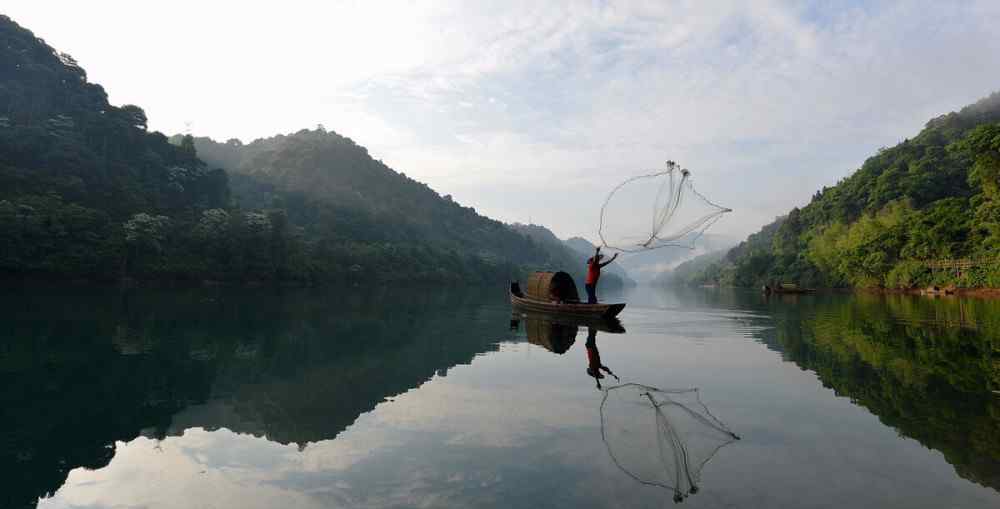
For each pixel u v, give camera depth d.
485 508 5.42
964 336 19.88
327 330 22.64
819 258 105.19
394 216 185.12
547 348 17.17
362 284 114.12
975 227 66.06
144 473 6.68
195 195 113.38
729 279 171.25
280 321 26.48
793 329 23.05
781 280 121.00
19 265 58.78
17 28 113.75
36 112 99.38
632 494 5.75
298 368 13.65
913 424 8.42
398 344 18.20
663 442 7.51
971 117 173.00
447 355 15.73
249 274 85.00
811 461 6.75
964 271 67.06
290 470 6.67
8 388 11.26
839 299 57.38
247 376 12.66
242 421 8.97
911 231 77.25
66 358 14.75
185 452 7.43
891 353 15.77
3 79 101.94
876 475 6.28
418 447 7.44
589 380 12.06
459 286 141.38
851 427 8.24
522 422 8.62
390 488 6.02
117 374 12.83
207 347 17.19
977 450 7.15
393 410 9.52
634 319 28.75
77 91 115.62
